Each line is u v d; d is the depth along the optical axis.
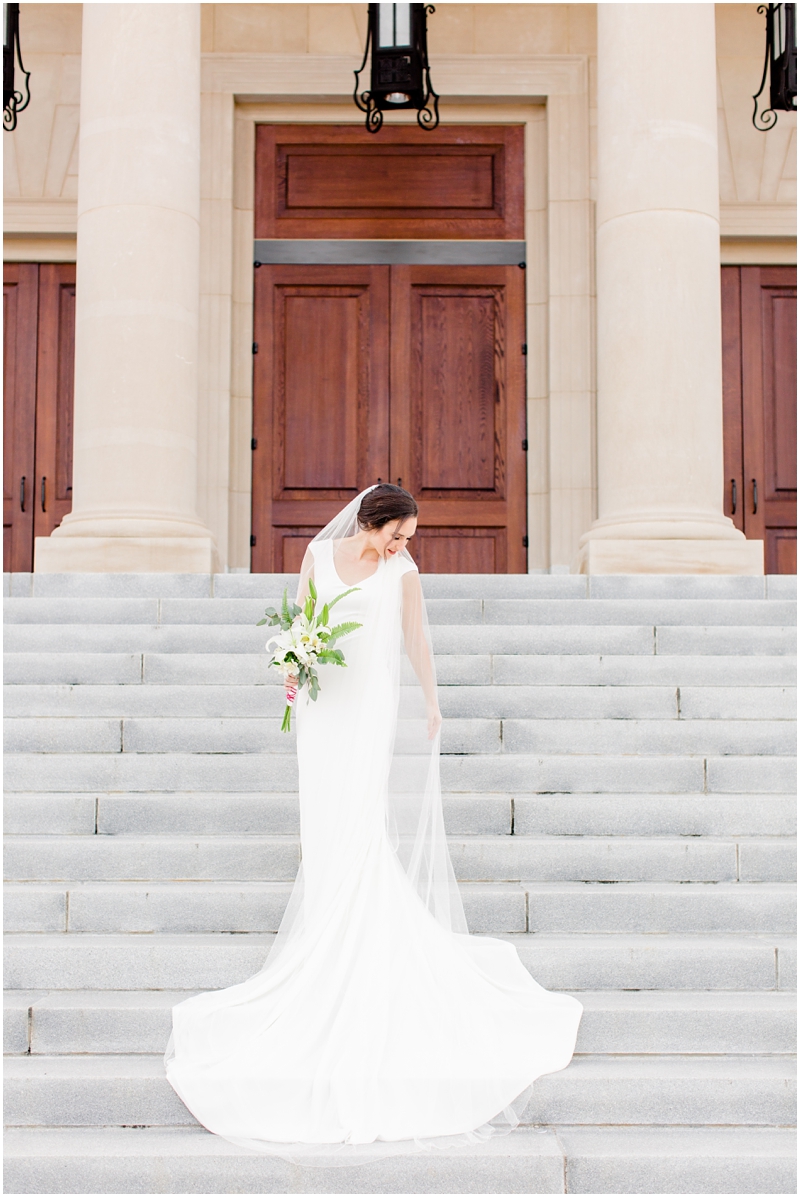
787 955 3.31
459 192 8.09
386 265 8.06
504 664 4.66
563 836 3.98
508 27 7.98
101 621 5.07
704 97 5.98
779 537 8.08
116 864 3.71
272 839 3.84
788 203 7.98
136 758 4.17
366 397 8.00
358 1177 2.64
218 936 3.45
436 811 3.34
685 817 3.99
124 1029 3.08
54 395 8.09
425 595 5.32
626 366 5.85
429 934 3.12
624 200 5.90
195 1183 2.64
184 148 6.02
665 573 5.60
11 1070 2.92
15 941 3.36
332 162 8.09
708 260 5.91
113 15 5.95
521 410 8.02
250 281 7.97
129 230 5.84
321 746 3.28
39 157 7.93
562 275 7.88
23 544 8.00
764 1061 3.04
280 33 7.94
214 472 7.72
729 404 8.13
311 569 3.50
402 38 6.51
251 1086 2.77
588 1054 3.08
